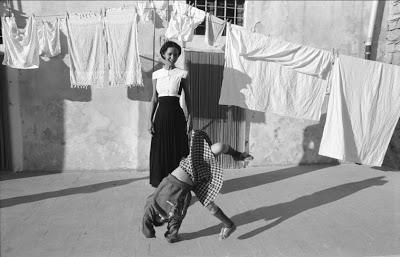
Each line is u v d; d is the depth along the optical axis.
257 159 7.31
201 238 4.02
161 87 4.84
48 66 6.51
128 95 6.68
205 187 3.69
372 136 6.04
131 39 5.73
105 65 5.83
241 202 5.21
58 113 6.62
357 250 3.80
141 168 6.82
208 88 6.86
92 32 5.73
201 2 6.93
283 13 7.14
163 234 4.11
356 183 6.23
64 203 5.07
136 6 6.16
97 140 6.73
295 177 6.57
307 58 5.82
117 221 4.47
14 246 3.81
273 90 5.97
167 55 4.70
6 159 6.67
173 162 4.83
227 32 5.69
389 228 4.36
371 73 5.88
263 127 7.25
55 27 5.79
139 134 6.75
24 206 4.95
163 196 3.57
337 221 4.56
